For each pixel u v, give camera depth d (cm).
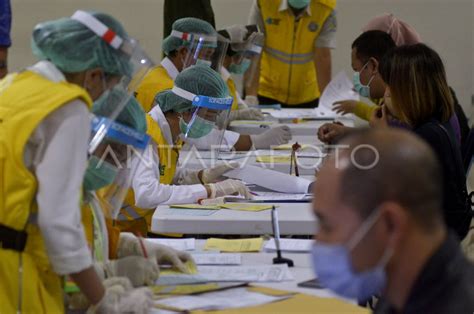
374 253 166
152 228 367
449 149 399
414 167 163
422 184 163
